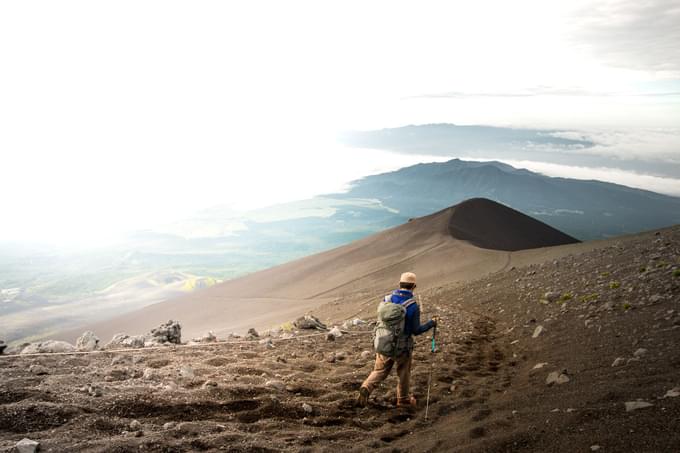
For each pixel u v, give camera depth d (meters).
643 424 4.82
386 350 7.05
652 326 9.28
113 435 5.25
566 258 24.83
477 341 12.38
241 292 91.44
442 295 25.20
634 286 13.08
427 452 5.34
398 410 7.18
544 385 7.52
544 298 15.56
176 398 6.43
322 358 10.18
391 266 79.31
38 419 5.35
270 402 6.64
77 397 6.09
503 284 22.48
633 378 6.51
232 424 5.96
